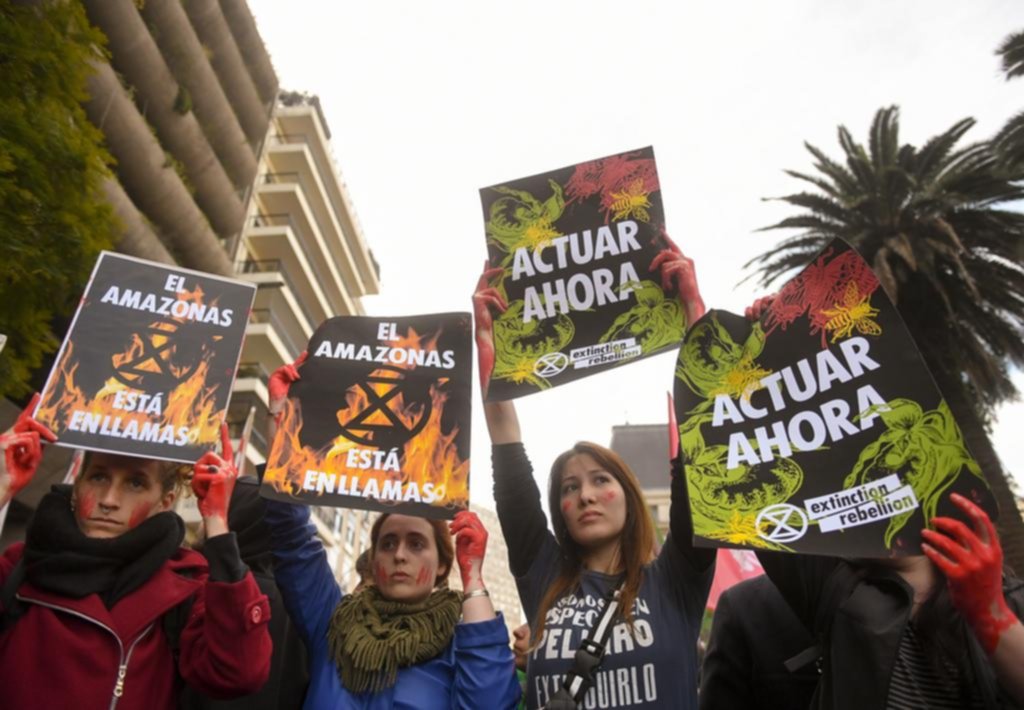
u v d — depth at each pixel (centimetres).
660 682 242
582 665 243
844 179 1725
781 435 240
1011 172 1516
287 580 278
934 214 1565
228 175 2344
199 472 242
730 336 262
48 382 251
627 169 338
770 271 1836
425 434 300
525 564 297
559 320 319
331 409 304
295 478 287
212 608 219
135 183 1756
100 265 277
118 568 228
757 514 229
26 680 205
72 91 725
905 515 212
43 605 216
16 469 228
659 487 4466
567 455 306
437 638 264
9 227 613
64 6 718
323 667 263
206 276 283
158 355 265
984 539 195
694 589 270
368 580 337
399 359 317
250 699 285
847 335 244
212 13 2186
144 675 219
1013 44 1470
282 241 2530
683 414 253
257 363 2289
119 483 242
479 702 240
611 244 327
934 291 1534
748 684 281
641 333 308
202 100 2089
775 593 285
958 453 213
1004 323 1525
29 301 642
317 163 3044
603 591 270
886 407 229
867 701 192
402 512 283
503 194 346
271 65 2673
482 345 318
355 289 3431
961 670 198
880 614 200
